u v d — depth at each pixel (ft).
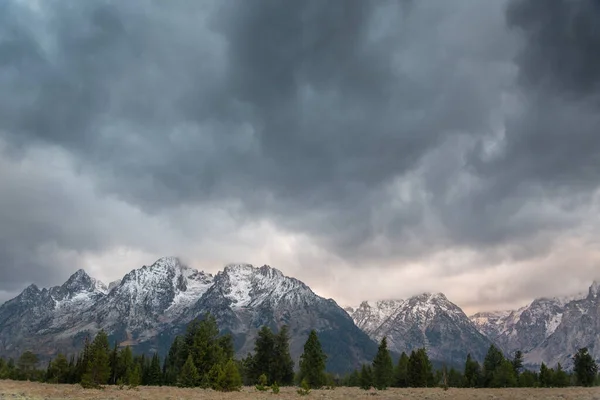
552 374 479.41
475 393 290.15
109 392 251.39
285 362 458.09
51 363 463.01
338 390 354.54
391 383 454.40
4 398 188.44
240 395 247.09
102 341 450.71
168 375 468.34
